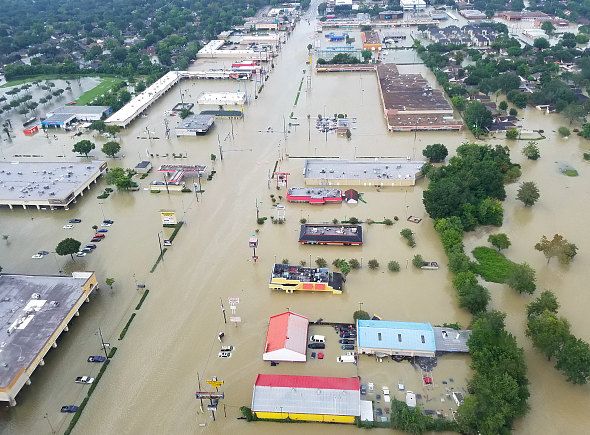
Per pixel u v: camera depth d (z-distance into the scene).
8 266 184.62
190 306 162.75
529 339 146.25
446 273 174.38
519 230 195.88
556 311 148.12
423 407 127.38
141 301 164.75
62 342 150.38
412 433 120.12
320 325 154.25
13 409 131.00
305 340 145.50
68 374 140.12
